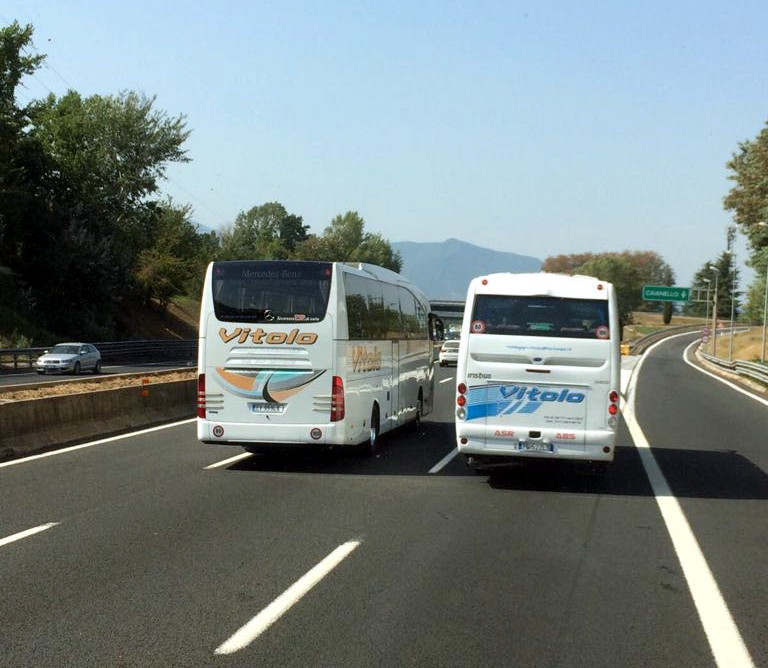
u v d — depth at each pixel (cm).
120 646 511
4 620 557
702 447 1591
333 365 1237
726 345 11156
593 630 552
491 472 1238
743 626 566
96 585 638
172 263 6881
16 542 773
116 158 6675
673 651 516
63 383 2184
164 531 823
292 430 1238
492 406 1110
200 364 1259
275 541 786
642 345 11081
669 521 918
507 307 1112
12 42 5269
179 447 1448
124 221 6700
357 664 485
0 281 5200
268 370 1242
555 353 1098
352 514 919
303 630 542
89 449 1416
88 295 5884
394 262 12912
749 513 973
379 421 1455
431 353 2011
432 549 766
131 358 5138
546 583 661
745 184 5875
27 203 5472
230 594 618
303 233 15325
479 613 581
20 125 5425
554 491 1095
